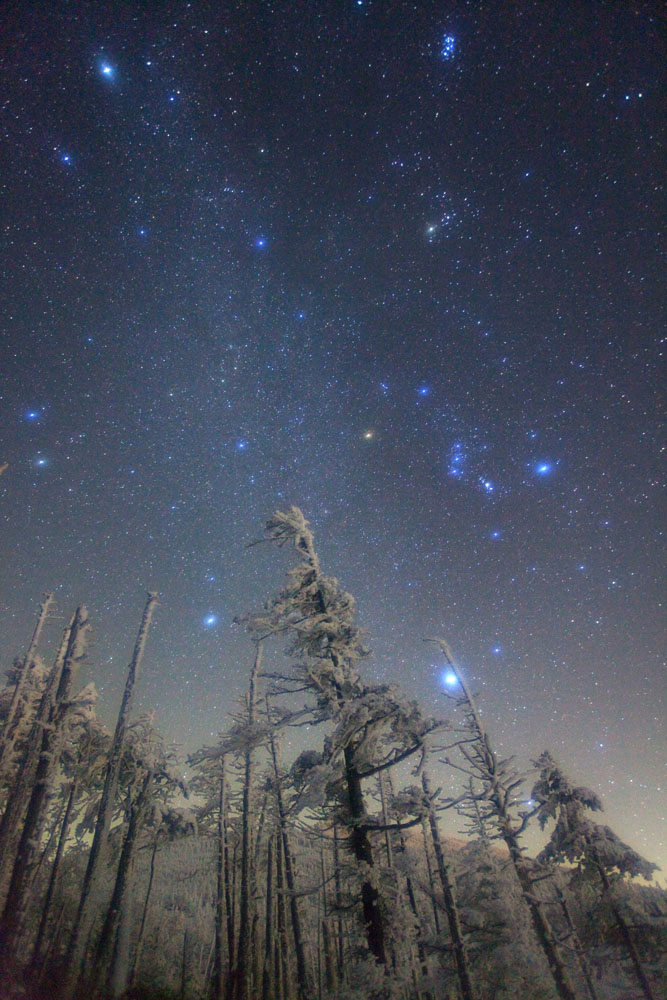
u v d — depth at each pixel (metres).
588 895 20.08
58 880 21.28
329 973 21.97
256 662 22.41
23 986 12.72
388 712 11.00
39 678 23.45
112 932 13.46
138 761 18.91
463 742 17.73
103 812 13.77
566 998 13.87
